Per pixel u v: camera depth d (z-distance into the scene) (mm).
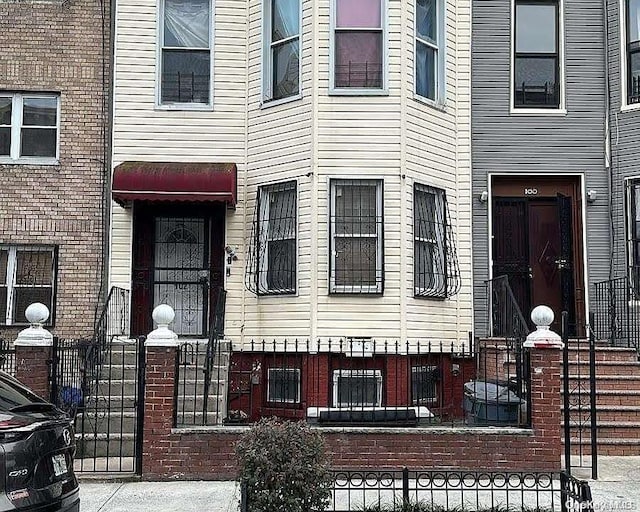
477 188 14000
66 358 11422
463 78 13836
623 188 13906
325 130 12617
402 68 12734
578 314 13914
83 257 13570
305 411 11930
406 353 11695
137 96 13617
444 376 12688
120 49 13680
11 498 5672
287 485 6773
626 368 11984
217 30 13734
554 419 9336
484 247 13891
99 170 13750
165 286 13539
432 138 13180
